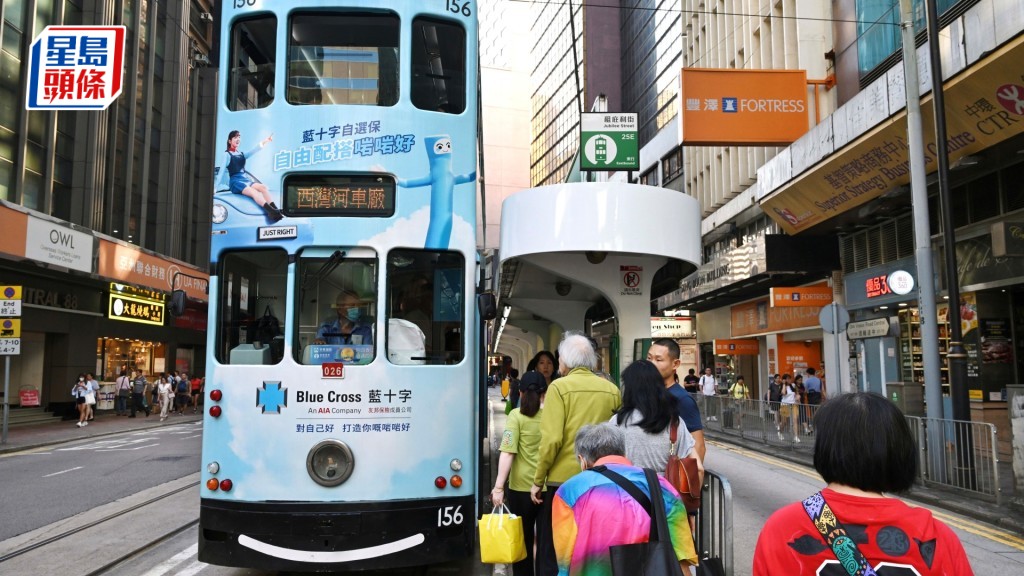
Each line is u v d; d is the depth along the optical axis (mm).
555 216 9594
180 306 6586
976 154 13477
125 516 9047
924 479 10289
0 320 17578
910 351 17984
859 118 15383
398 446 5656
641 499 2865
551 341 20828
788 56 22297
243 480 5566
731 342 28078
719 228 30469
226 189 6004
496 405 34938
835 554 1799
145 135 32781
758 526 8094
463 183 6160
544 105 79125
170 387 28797
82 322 27562
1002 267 14344
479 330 6594
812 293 21172
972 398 15297
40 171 24938
